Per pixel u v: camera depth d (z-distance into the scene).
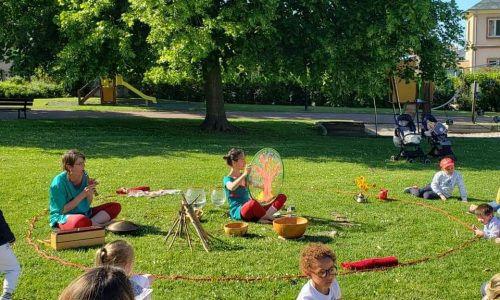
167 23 18.02
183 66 18.97
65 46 20.23
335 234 7.73
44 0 21.19
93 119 24.33
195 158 14.80
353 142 20.14
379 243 7.34
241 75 23.39
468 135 25.12
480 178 12.70
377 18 19.31
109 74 21.80
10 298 5.12
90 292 2.12
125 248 4.02
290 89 43.88
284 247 7.07
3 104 23.33
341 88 20.30
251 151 16.75
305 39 20.00
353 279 6.01
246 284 5.82
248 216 8.18
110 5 19.62
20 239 7.23
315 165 14.27
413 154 15.44
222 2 19.56
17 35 21.16
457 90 40.72
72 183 7.55
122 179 11.48
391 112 36.72
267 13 18.14
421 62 20.98
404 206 9.53
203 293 5.58
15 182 10.70
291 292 5.66
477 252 7.04
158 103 38.25
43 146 16.05
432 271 6.33
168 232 7.43
